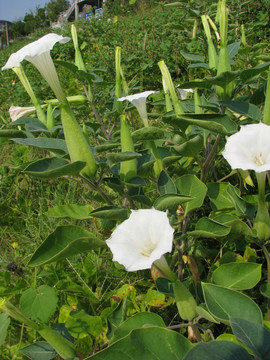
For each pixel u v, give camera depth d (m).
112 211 0.47
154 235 0.39
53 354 0.46
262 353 0.29
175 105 0.59
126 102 0.89
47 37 0.42
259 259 0.62
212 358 0.29
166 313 0.56
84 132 0.57
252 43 1.46
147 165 0.54
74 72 0.82
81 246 0.47
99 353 0.34
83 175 0.49
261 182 0.43
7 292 0.58
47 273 0.59
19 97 1.49
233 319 0.31
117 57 0.78
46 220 0.80
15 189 0.95
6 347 0.51
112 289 0.63
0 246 0.77
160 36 1.74
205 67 0.61
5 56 3.87
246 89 0.92
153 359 0.35
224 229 0.49
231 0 1.44
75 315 0.49
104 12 3.53
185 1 1.03
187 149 0.57
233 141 0.41
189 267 0.59
